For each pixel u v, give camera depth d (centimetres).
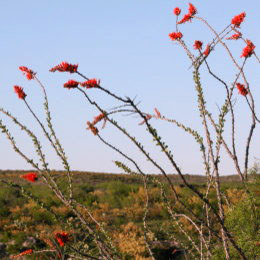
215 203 1257
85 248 511
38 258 1188
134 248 1260
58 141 484
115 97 330
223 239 399
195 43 428
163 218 1598
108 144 429
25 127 484
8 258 1292
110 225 1572
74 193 1998
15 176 2981
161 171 367
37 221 1580
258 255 479
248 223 479
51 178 484
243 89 446
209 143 396
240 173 461
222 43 443
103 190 2228
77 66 344
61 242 464
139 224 1552
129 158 452
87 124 416
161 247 1214
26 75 473
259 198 484
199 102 408
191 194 1730
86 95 350
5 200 1870
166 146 342
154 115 402
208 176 416
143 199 1842
